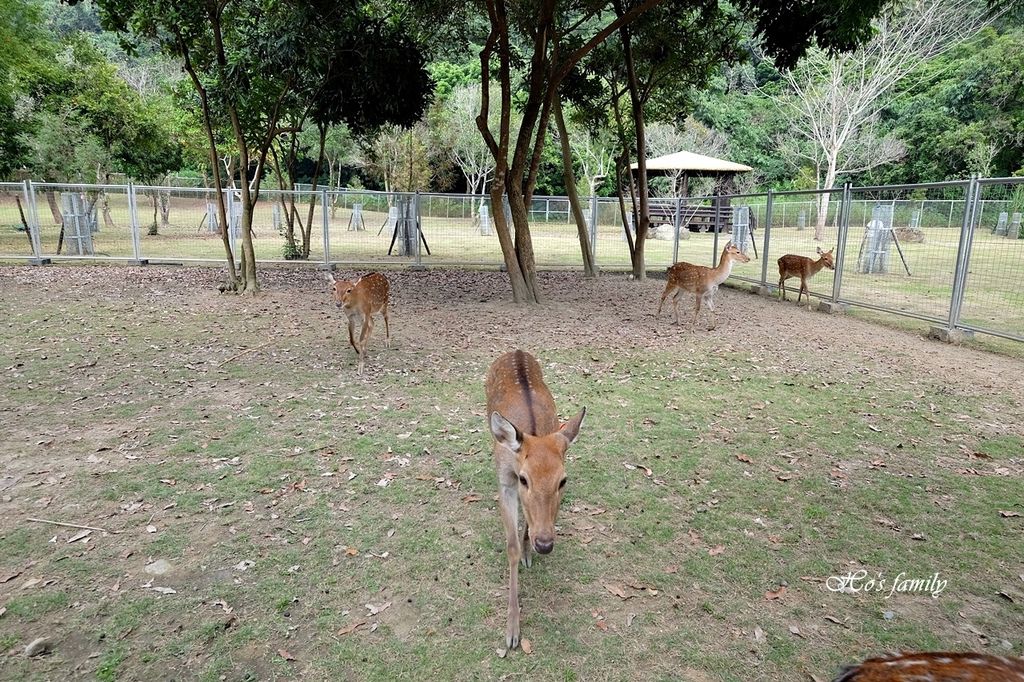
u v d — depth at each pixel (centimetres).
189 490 466
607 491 475
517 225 1257
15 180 2236
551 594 354
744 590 358
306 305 1202
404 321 1077
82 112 2294
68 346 860
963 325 965
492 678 291
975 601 350
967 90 3550
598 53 1580
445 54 1652
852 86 3469
